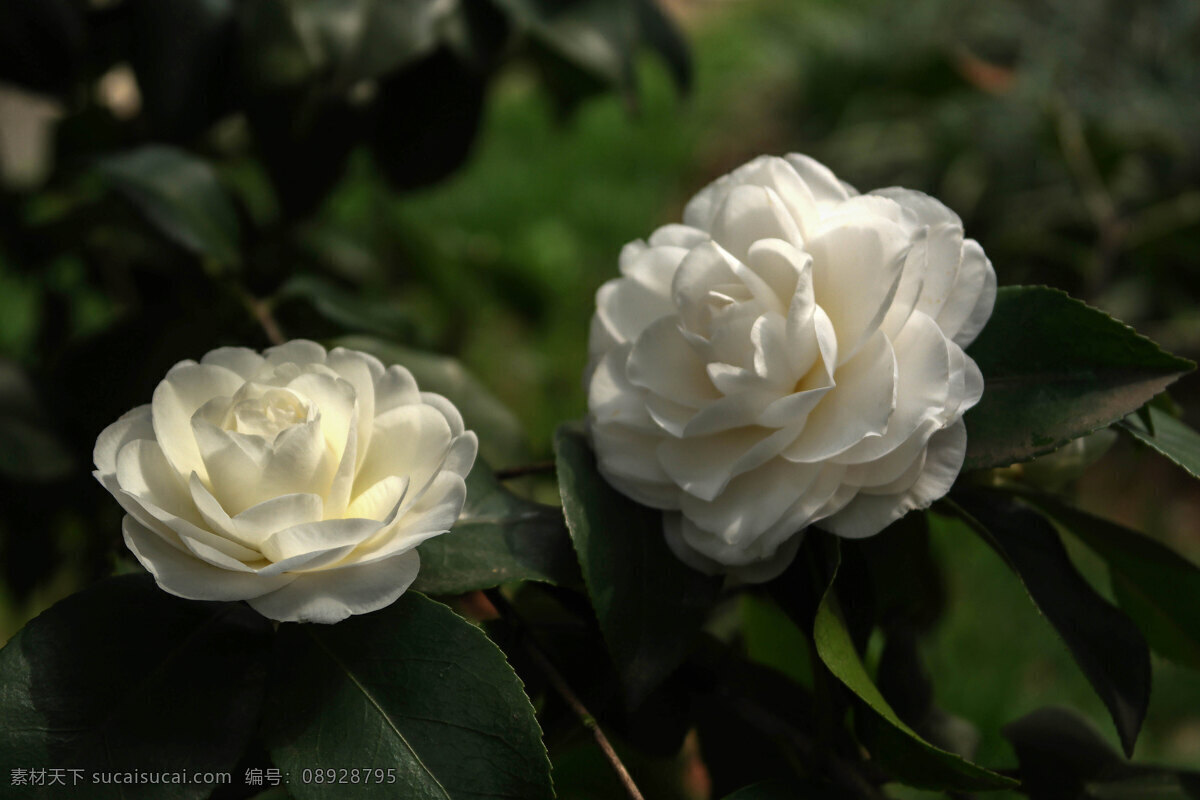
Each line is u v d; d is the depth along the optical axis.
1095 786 0.68
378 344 0.75
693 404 0.62
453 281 1.26
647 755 0.67
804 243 0.62
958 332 0.62
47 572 0.93
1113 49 2.03
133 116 0.90
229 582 0.58
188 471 0.60
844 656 0.61
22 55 0.82
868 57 2.66
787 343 0.61
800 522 0.61
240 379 0.61
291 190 0.82
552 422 1.73
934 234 0.62
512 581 0.63
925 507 0.61
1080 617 0.64
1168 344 1.72
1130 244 1.21
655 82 3.08
